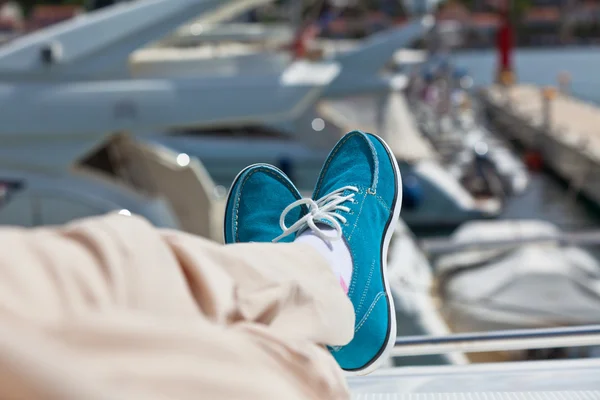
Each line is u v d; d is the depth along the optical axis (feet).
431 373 4.91
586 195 43.45
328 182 5.20
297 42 28.12
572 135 51.31
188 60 21.75
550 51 201.77
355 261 4.11
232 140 37.65
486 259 20.44
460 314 18.13
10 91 18.92
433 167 38.19
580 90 106.22
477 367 4.97
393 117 37.47
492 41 148.66
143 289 1.85
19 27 54.60
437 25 55.72
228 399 1.81
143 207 19.83
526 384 4.69
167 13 19.36
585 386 4.62
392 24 56.29
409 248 20.57
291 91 19.58
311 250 3.05
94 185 19.80
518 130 61.26
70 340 1.52
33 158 19.43
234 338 1.95
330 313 2.88
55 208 19.51
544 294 18.51
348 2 49.60
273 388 2.00
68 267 1.65
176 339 1.73
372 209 4.72
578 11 205.05
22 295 1.51
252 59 23.25
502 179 42.86
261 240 4.64
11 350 1.38
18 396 1.38
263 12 46.01
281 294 2.61
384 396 4.60
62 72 19.22
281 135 37.06
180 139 37.55
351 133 5.53
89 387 1.44
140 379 1.59
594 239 21.20
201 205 23.82
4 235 1.63
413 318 16.97
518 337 5.01
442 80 56.85
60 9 93.61
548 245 21.26
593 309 18.17
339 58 36.65
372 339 4.03
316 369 2.47
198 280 2.11
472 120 59.72
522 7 200.95
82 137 19.44
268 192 4.94
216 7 19.57
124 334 1.61
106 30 19.21
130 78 19.72
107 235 1.86
